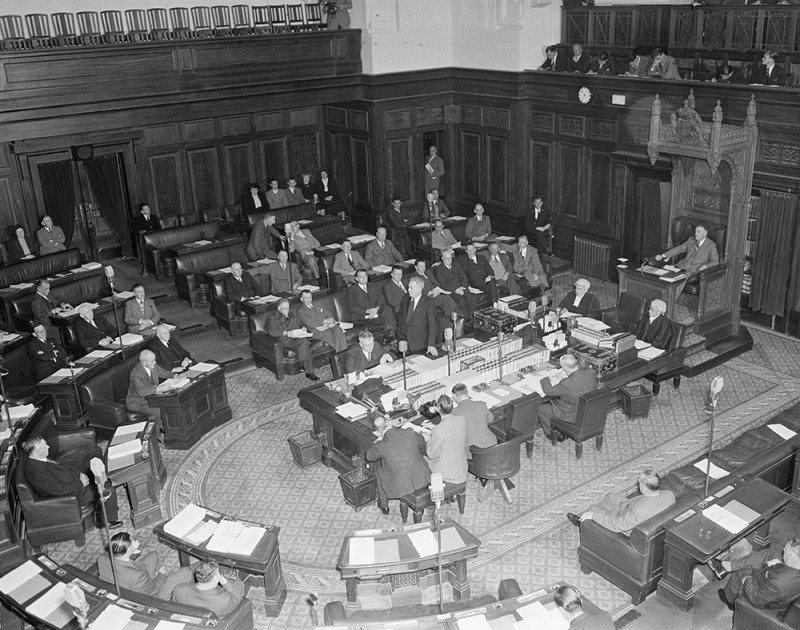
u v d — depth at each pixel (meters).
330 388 10.41
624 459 10.34
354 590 7.66
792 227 13.38
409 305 12.21
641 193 16.03
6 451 9.23
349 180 20.73
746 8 14.73
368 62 18.78
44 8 17.14
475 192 20.16
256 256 16.36
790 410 10.02
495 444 9.20
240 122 19.27
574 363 9.92
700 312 13.09
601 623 6.28
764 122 13.41
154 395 10.71
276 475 10.34
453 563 7.69
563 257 18.41
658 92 15.17
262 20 19.61
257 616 7.86
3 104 14.71
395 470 8.62
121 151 17.72
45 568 7.24
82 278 14.55
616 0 18.27
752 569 7.28
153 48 16.05
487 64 18.73
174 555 8.87
